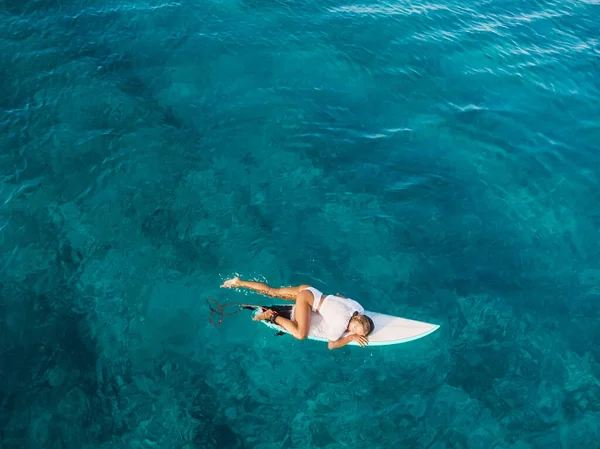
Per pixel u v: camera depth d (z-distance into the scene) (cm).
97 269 916
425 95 1334
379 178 1120
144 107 1191
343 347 855
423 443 763
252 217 1014
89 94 1195
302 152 1148
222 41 1385
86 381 791
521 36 1588
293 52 1388
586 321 919
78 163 1062
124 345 834
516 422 788
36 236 947
